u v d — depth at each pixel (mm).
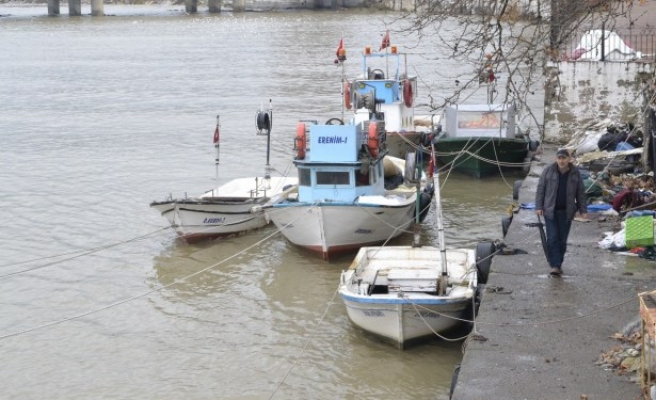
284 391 15766
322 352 17234
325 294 20438
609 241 17875
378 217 22578
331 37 95875
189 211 23828
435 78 54562
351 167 22516
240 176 32906
